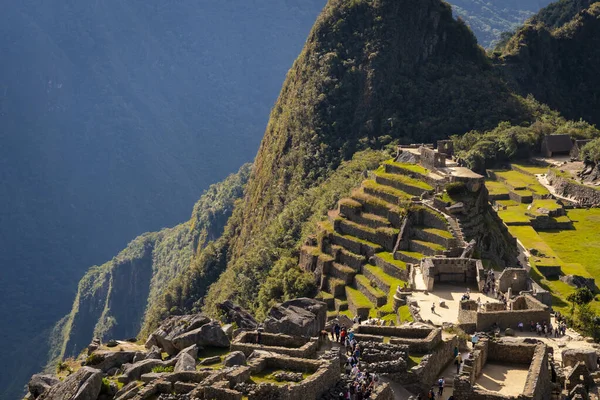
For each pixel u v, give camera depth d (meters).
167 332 71.44
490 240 163.38
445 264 121.62
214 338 66.94
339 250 177.50
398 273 155.50
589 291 145.88
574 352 78.44
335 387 54.81
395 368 60.44
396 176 187.38
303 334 69.25
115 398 56.06
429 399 60.19
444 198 164.88
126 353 69.38
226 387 51.03
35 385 62.31
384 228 171.75
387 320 108.25
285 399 50.19
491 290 116.50
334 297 166.75
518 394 58.88
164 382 54.06
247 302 198.25
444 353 67.19
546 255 181.62
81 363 72.19
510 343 69.62
